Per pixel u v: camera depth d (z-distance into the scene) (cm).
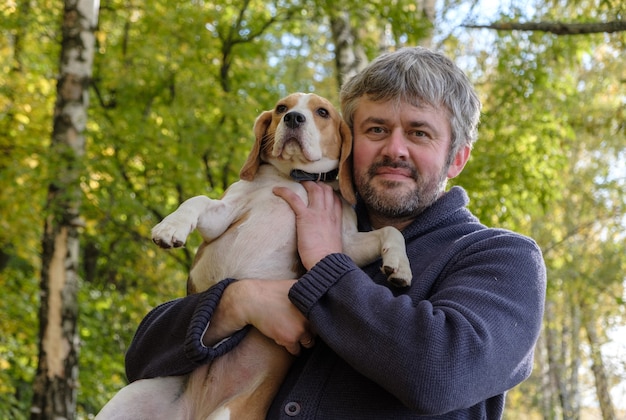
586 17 997
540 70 1029
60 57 871
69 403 806
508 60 1052
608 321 1670
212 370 282
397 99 290
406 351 229
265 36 1284
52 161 830
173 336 282
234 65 1130
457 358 229
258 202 310
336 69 1042
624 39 1018
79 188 831
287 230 302
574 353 1847
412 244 289
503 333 241
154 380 288
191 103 1031
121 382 1220
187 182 998
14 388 1191
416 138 291
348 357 238
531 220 1354
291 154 313
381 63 297
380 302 241
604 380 1708
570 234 1344
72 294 821
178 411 287
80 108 864
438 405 227
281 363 282
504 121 1057
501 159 983
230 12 1138
